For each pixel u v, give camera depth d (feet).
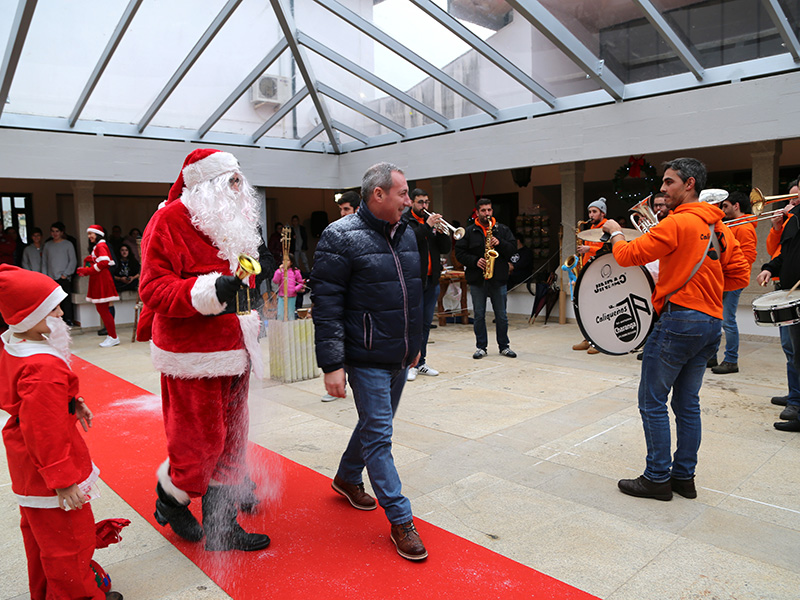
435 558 8.79
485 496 10.89
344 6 23.17
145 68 26.09
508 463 12.43
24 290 6.83
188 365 8.35
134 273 34.83
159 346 8.44
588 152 25.57
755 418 14.83
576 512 10.23
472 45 23.17
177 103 29.04
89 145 28.86
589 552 8.92
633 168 30.32
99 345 28.60
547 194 42.11
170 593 8.04
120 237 36.60
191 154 8.64
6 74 23.00
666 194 10.72
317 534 9.57
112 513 10.49
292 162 34.76
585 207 43.65
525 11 20.38
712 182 35.12
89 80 25.16
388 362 9.32
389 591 7.97
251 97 30.76
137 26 24.38
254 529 9.73
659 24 19.97
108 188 42.37
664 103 23.18
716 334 10.21
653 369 10.43
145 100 28.09
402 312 9.30
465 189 44.11
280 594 7.95
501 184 42.86
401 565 8.62
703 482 11.34
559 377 19.80
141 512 10.50
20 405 6.68
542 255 38.52
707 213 10.30
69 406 7.13
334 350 9.11
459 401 17.17
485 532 9.58
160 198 44.93
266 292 25.71
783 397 15.98
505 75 26.30
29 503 6.92
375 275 9.16
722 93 21.79
